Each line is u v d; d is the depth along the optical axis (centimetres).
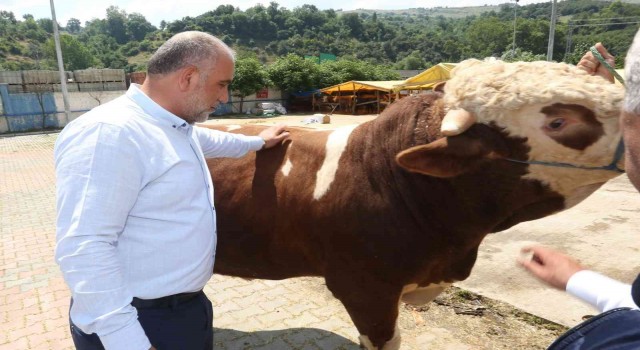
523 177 212
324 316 420
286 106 4372
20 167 1431
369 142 259
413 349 357
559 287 145
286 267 305
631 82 96
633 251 522
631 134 97
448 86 221
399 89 3148
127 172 177
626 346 102
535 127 196
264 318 420
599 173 197
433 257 252
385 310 270
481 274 481
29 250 624
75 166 171
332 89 3847
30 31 13638
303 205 275
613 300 129
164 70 192
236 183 303
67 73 3334
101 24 17025
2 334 407
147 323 198
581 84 188
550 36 2044
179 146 197
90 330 174
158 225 191
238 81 3931
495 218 234
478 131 205
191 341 215
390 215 248
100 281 169
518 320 390
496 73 206
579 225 615
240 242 303
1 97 2912
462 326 386
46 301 468
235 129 341
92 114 181
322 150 280
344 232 260
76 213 169
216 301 455
